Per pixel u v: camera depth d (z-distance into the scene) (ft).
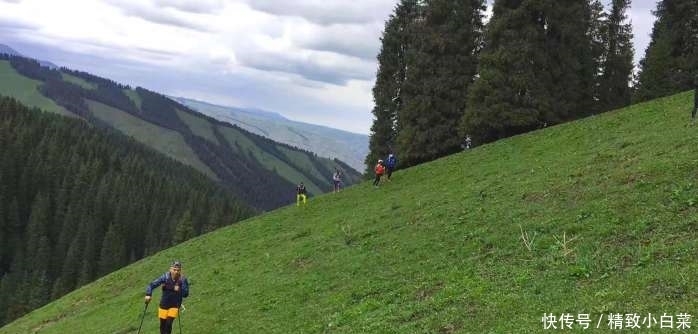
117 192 563.48
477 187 109.70
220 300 94.43
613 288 45.91
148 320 99.09
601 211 67.26
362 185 164.55
